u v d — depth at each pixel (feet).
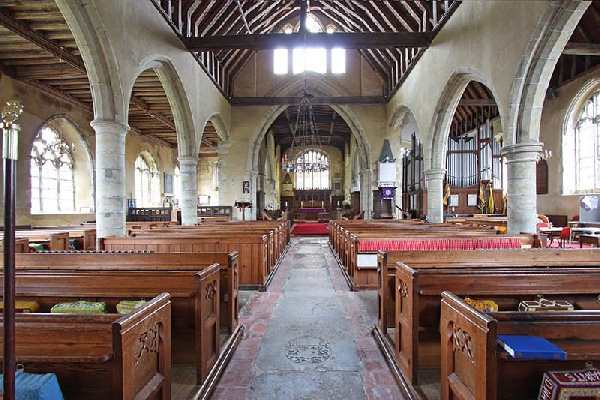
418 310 9.35
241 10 38.14
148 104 41.14
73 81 33.76
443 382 7.58
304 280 21.83
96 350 5.61
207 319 9.84
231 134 51.16
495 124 47.83
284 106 52.34
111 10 20.49
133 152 53.57
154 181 60.64
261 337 12.85
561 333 5.92
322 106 60.70
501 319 5.98
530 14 18.66
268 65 52.31
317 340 12.55
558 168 40.24
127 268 12.22
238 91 52.26
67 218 38.63
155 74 32.32
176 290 9.42
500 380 5.84
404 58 42.86
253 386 9.62
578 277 9.36
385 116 51.08
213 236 19.67
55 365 5.65
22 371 5.33
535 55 19.03
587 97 37.42
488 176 48.42
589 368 5.76
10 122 4.04
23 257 12.19
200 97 37.35
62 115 37.93
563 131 39.58
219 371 10.11
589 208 34.37
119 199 21.40
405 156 59.47
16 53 27.89
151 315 6.61
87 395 5.70
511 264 12.44
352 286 19.26
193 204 35.17
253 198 51.62
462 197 49.37
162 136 58.90
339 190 96.12
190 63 34.06
